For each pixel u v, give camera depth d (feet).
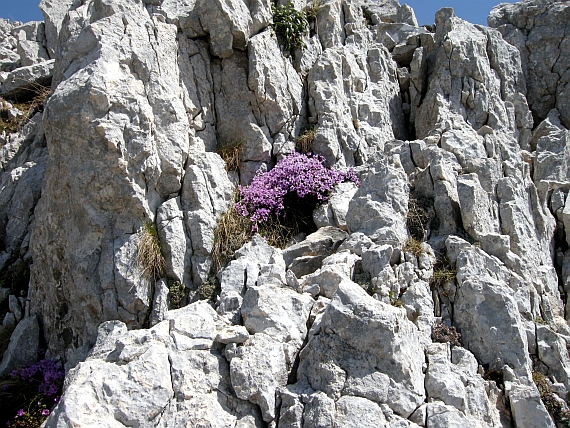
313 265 32.17
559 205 41.19
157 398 22.66
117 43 34.06
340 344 24.23
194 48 39.93
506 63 49.49
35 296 35.24
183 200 34.06
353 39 47.80
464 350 27.50
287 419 22.94
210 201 34.32
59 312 33.35
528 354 28.22
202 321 25.93
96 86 31.17
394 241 31.35
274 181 37.17
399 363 23.54
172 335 25.04
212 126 40.09
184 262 32.35
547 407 26.73
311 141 40.57
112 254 31.60
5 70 60.95
